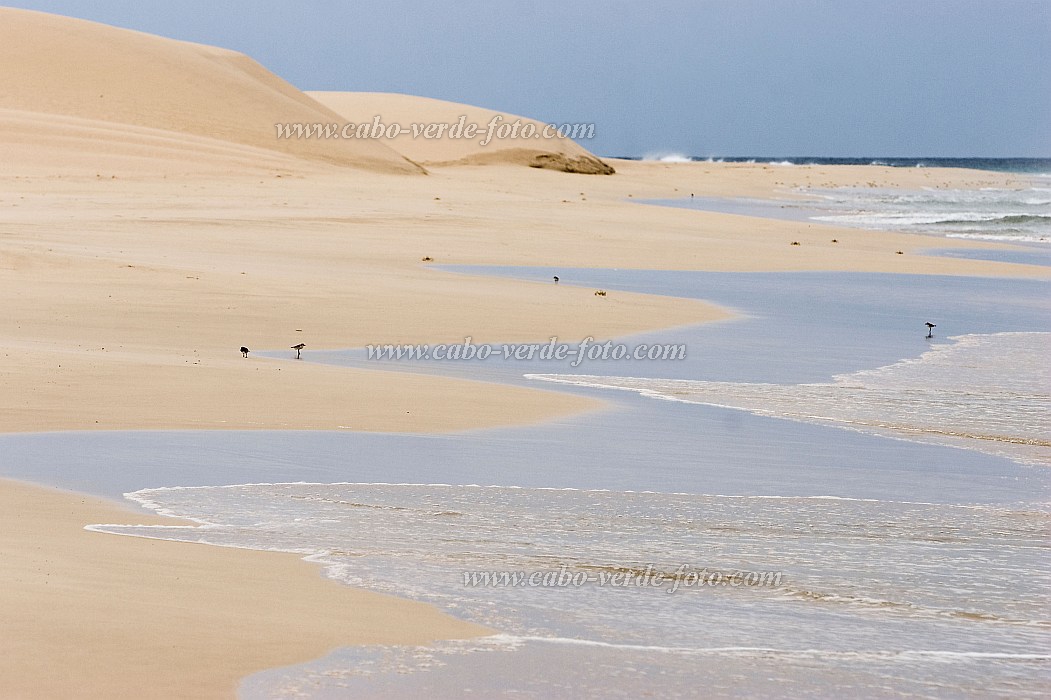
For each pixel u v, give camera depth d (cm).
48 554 1942
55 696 1338
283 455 2931
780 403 3916
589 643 1717
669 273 8119
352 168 19138
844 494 2752
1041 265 9325
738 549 2280
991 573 2177
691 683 1584
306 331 5031
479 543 2247
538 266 8169
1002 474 3003
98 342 4441
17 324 4719
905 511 2606
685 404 3856
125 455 2866
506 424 3416
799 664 1688
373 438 3169
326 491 2608
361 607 1800
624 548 2255
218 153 16275
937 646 1798
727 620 1872
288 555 2094
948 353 5062
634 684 1565
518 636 1725
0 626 1533
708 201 18625
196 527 2267
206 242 8294
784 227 12344
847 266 8862
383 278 6744
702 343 5191
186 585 1819
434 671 1550
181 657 1491
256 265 7012
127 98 19962
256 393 3619
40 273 5928
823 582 2091
